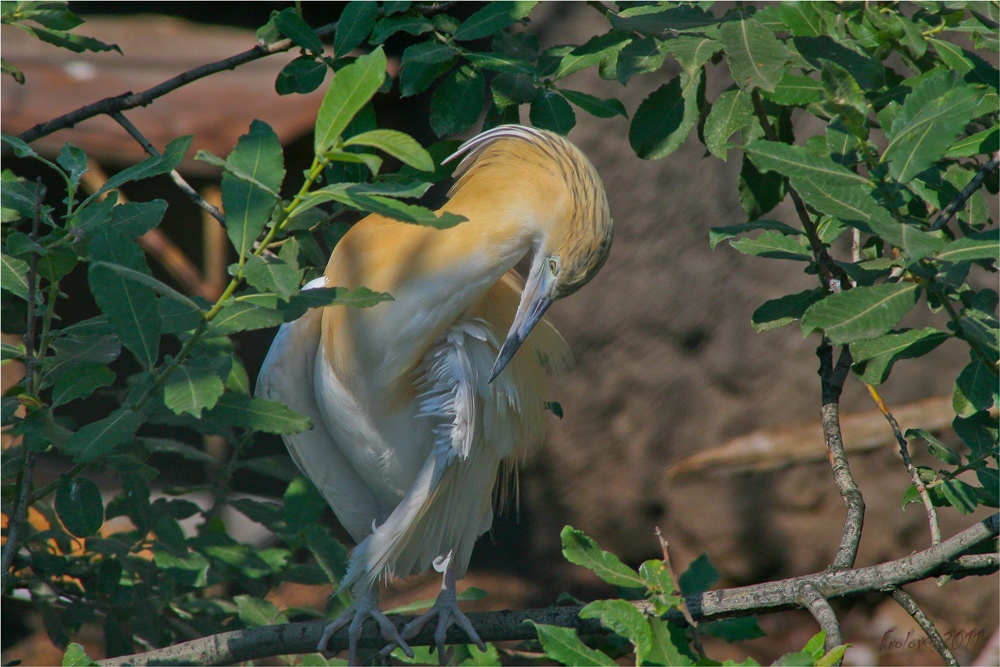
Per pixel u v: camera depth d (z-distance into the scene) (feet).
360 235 20.11
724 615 16.52
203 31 46.50
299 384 21.57
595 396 39.88
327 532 23.98
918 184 16.75
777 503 37.58
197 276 37.76
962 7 16.70
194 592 26.81
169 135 36.73
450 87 19.84
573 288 20.07
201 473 44.21
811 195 13.30
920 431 17.11
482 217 19.52
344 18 19.40
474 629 20.04
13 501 19.19
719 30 16.22
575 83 39.50
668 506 39.14
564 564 40.96
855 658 36.83
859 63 15.31
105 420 13.76
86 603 23.85
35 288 15.89
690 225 38.37
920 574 15.69
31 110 37.24
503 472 23.47
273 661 25.39
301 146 38.58
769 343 37.65
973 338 14.29
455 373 19.77
